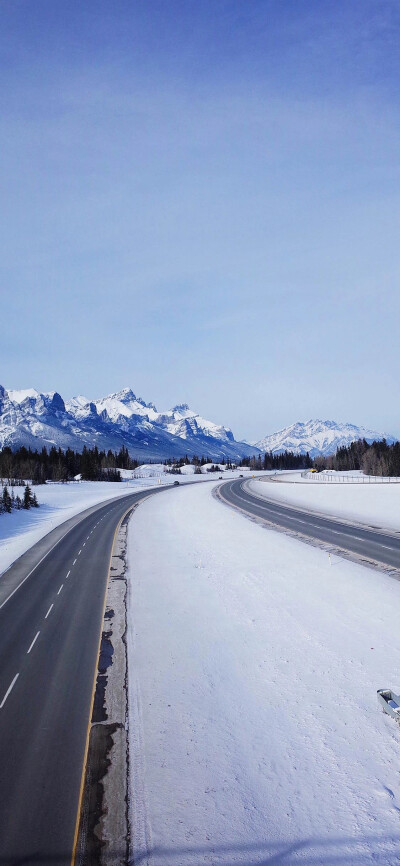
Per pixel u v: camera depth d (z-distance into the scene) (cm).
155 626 1977
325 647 1683
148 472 18100
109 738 1227
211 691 1441
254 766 1113
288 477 14225
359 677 1466
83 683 1519
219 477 15225
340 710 1307
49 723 1298
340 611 2019
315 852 883
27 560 3306
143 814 981
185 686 1477
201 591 2414
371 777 1062
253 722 1277
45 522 5228
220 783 1064
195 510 5806
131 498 7925
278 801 1009
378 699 1318
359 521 4588
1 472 11938
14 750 1182
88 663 1659
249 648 1719
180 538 3906
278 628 1881
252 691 1430
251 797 1022
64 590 2539
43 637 1905
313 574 2605
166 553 3341
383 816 958
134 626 1986
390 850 881
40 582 2723
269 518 4897
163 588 2500
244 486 10031
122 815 979
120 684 1507
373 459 16312
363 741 1179
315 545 3384
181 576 2709
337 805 991
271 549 3294
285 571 2697
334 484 9494
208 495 7925
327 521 4612
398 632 1764
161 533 4197
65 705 1388
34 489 9031
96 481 12594
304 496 7212
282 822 955
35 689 1488
